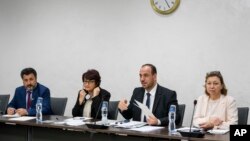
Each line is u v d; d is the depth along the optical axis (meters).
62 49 4.59
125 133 2.36
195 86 3.73
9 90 4.98
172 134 2.25
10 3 4.98
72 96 4.51
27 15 4.86
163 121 2.68
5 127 3.08
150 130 2.43
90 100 3.42
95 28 4.35
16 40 4.93
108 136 2.52
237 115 2.91
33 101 3.59
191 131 2.20
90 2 4.39
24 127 2.96
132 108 3.12
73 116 3.47
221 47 3.60
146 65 3.05
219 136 2.20
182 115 3.13
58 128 2.75
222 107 2.92
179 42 3.82
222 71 3.60
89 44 4.39
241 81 3.51
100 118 3.22
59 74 4.61
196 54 3.73
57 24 4.63
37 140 2.89
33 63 4.80
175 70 3.84
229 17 3.56
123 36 4.16
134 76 4.08
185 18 3.78
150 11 3.98
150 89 3.07
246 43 3.48
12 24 4.96
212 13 3.65
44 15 4.73
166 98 2.98
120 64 4.18
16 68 4.93
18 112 3.37
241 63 3.51
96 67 4.34
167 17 3.88
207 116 2.95
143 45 4.03
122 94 4.16
